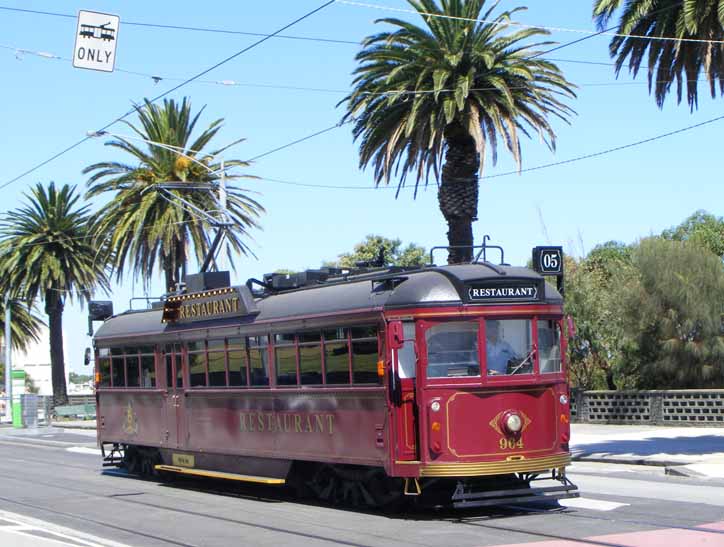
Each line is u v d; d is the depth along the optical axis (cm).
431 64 2434
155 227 3531
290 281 1777
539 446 1393
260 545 1234
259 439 1709
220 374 1838
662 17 2145
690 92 2183
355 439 1462
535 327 1420
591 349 3475
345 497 1559
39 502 1792
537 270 2198
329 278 1758
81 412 5175
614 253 5328
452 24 2425
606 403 3225
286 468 1648
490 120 2472
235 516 1519
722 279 3138
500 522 1330
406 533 1271
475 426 1355
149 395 2108
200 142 3653
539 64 2508
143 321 2177
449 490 1484
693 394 2973
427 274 1407
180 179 3544
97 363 2370
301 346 1599
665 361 3153
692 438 2577
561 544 1141
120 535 1366
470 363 1373
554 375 1425
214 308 1855
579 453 2333
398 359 1372
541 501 1516
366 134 2595
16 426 4806
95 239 3825
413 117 2400
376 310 1419
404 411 1365
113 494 1902
